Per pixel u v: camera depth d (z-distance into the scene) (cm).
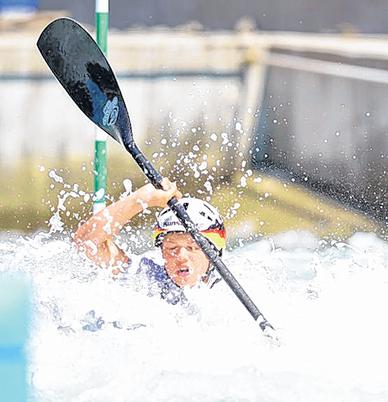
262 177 3309
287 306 1386
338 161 3359
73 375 1102
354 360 1187
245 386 1102
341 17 4794
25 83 3572
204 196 2994
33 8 4366
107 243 1335
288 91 3681
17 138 3534
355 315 1355
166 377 1114
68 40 1354
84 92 1358
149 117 3653
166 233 1308
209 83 3750
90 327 1247
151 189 1305
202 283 1332
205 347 1209
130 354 1172
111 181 3155
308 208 3023
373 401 1069
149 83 3684
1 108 3541
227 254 1658
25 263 1453
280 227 2886
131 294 1335
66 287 1346
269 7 4803
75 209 3047
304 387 1101
